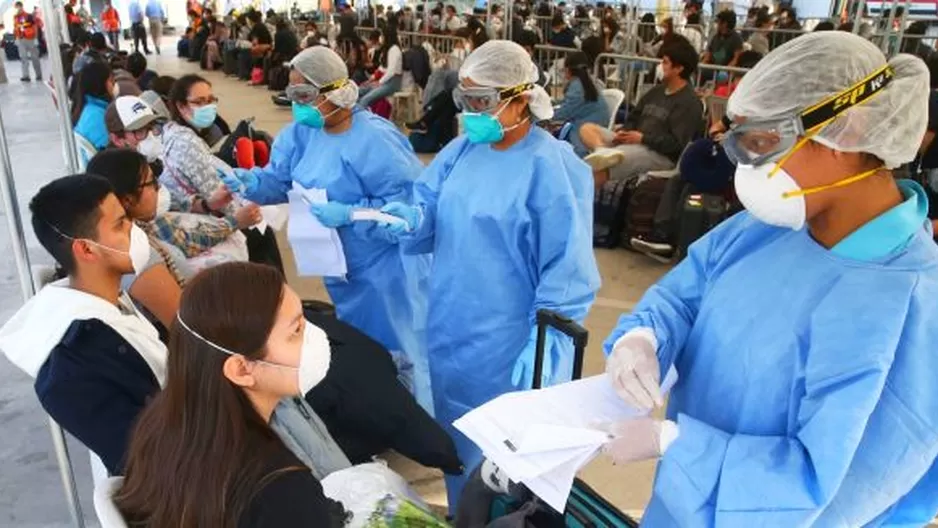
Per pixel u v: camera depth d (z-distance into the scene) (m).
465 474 2.22
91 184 1.45
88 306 1.41
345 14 12.05
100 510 1.01
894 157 0.98
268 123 8.95
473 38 7.72
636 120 5.16
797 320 1.05
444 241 2.14
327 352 1.14
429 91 7.26
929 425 0.94
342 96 2.60
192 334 0.99
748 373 1.10
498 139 2.01
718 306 1.18
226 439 0.97
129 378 1.41
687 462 1.04
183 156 2.66
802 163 1.00
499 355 2.12
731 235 1.25
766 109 1.00
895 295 0.96
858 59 0.98
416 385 2.78
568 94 5.51
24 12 12.08
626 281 4.18
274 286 1.03
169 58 17.33
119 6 19.00
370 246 2.70
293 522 0.94
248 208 2.63
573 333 1.52
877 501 0.96
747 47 8.22
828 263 1.04
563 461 1.08
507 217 1.97
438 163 2.24
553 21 10.31
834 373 0.96
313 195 2.60
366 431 2.14
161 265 1.79
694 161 4.07
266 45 12.66
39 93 11.13
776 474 0.97
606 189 4.59
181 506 0.95
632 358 1.17
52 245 1.45
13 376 3.11
